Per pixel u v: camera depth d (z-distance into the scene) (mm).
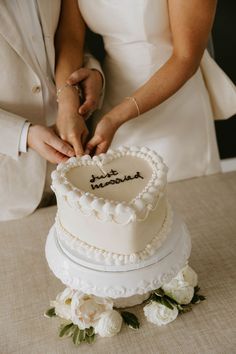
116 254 853
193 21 1198
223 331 887
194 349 855
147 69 1417
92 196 832
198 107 1549
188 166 1608
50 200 1596
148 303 963
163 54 1409
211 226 1240
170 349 862
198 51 1266
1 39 1250
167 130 1545
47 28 1320
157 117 1519
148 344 881
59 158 1206
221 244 1158
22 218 1410
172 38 1384
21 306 1021
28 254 1208
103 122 1222
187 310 948
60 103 1297
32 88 1346
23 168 1396
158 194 853
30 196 1428
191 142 1580
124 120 1257
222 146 2363
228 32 2029
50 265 935
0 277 1127
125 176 915
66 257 900
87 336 905
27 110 1372
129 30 1359
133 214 790
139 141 1564
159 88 1276
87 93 1324
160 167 916
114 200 841
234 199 1365
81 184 897
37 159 1397
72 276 874
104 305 903
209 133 1599
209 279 1040
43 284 1083
